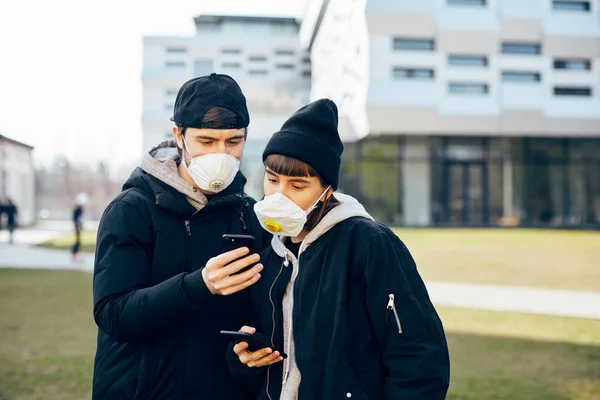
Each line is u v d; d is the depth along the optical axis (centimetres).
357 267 221
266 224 226
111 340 242
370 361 220
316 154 222
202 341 241
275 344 233
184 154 246
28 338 755
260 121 4497
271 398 232
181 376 238
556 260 1764
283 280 235
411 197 3988
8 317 897
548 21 3903
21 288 1216
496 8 3866
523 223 4000
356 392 213
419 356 211
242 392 250
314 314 219
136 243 238
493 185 4034
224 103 235
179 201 242
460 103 3853
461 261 1734
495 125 3894
